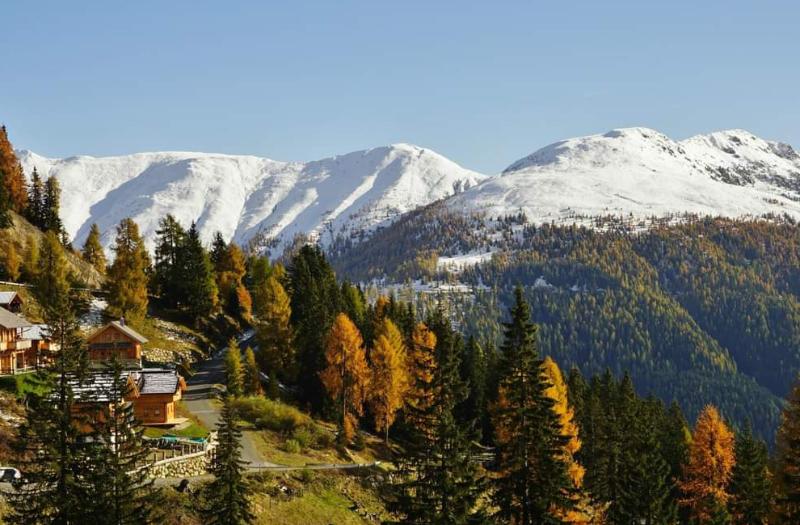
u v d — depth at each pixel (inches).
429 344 3240.7
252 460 2573.8
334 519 2313.0
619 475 2356.1
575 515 2240.4
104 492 1568.7
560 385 2965.1
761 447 3302.2
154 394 2748.5
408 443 1782.7
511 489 1804.9
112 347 3390.7
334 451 2967.5
